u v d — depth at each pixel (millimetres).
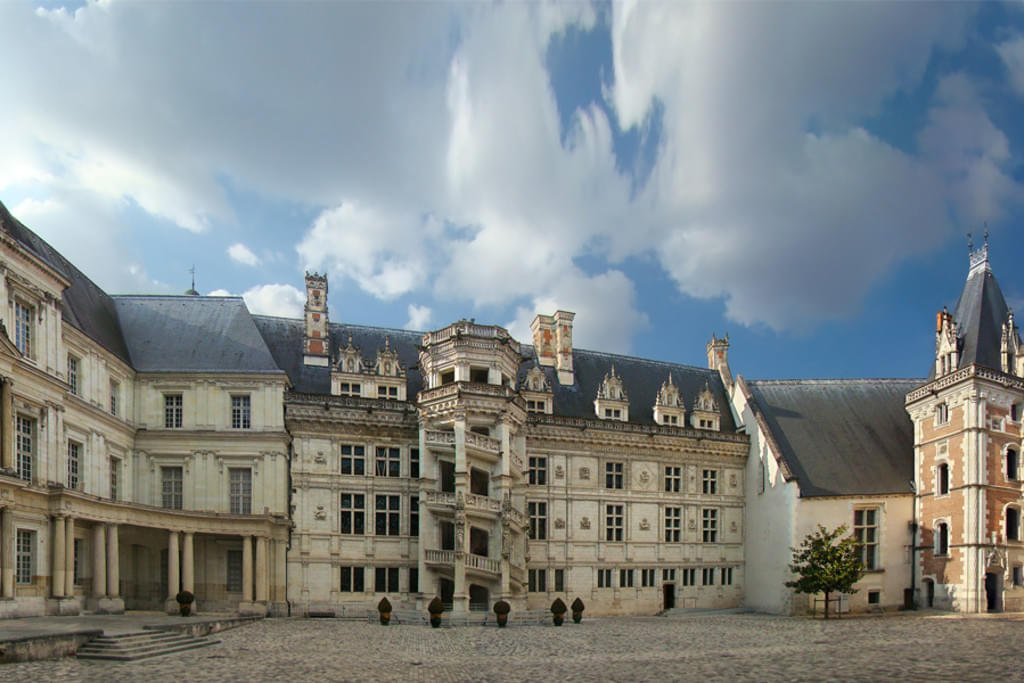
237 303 57500
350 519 53938
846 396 67375
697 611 61500
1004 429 57500
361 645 34156
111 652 28406
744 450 65625
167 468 52156
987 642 34844
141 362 53000
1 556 35312
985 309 61188
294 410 53375
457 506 50688
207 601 48781
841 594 58406
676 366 72188
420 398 54281
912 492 61125
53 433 41250
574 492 60250
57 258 48531
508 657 30688
